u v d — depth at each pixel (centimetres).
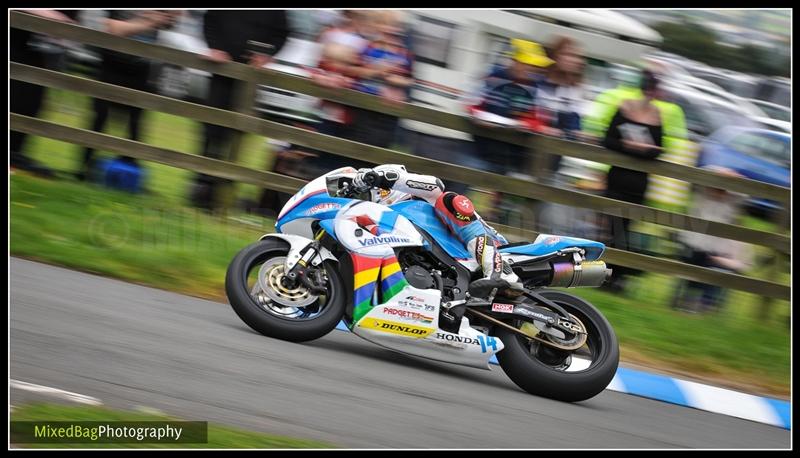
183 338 1542
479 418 1407
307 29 2434
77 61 2466
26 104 2412
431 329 1616
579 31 2466
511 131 2377
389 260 1622
